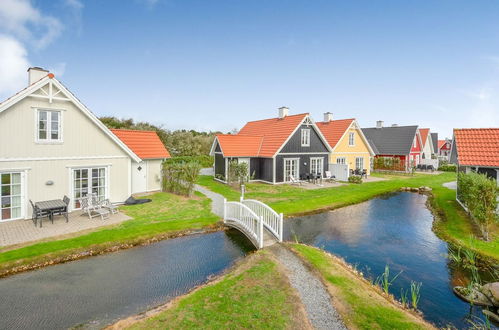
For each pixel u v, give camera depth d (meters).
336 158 30.16
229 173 23.95
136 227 12.18
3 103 12.16
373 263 9.92
